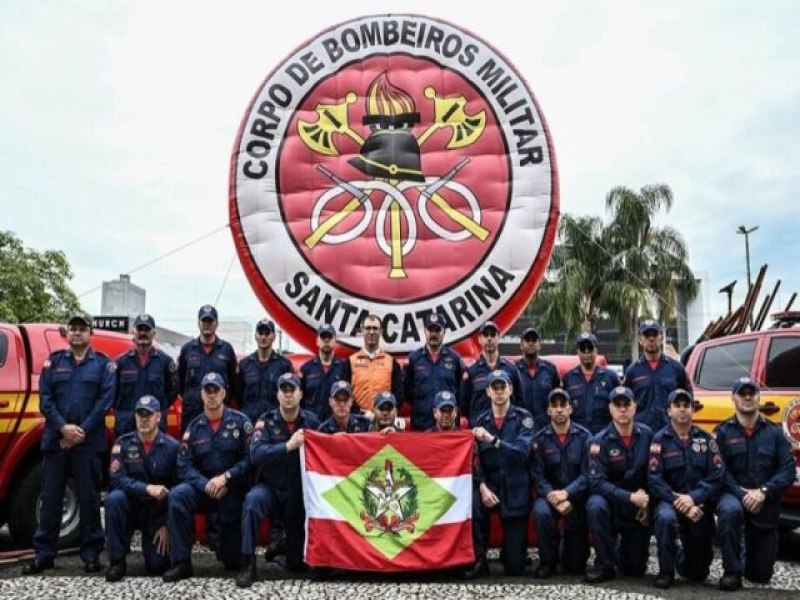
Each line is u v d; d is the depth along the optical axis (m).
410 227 8.08
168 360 6.79
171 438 5.99
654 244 25.77
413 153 8.16
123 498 5.63
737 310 11.69
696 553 5.68
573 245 25.83
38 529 5.96
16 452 6.46
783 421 6.67
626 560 5.80
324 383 6.96
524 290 7.99
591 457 5.75
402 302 7.97
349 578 5.70
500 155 8.12
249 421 6.07
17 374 6.57
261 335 6.99
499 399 6.01
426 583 5.55
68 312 22.88
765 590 5.45
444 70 8.25
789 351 6.92
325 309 8.00
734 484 5.63
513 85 8.15
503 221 8.04
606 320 26.48
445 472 5.80
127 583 5.49
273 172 8.12
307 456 5.80
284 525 6.01
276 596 5.13
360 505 5.75
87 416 5.98
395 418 6.47
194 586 5.41
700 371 7.90
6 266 21.42
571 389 6.83
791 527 6.76
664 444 5.67
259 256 8.06
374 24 8.32
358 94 8.25
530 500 6.00
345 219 8.09
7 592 5.22
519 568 5.88
